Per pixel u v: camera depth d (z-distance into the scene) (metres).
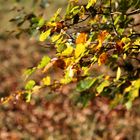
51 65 2.49
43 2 3.83
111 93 3.38
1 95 10.98
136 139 8.61
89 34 2.92
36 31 3.15
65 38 2.89
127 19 3.14
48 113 9.89
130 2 3.06
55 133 9.24
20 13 3.73
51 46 3.15
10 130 9.52
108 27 2.99
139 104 9.33
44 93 10.46
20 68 12.50
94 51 2.62
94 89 3.46
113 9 3.24
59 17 2.86
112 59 2.73
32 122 9.76
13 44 13.94
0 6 16.09
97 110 9.54
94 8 2.88
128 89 2.92
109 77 3.28
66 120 9.59
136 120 9.07
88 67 2.73
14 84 11.45
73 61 2.51
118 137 8.69
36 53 13.15
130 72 3.37
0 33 14.48
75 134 9.08
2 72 12.31
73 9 2.66
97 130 9.04
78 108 9.80
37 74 11.59
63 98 10.16
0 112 10.06
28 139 9.18
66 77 2.54
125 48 2.69
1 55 13.38
